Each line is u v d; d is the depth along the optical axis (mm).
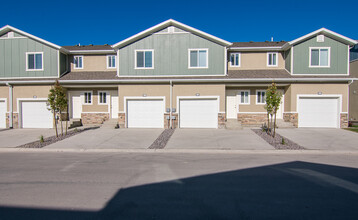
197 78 14844
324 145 10000
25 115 16078
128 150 9477
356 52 20984
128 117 15438
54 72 16469
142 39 15641
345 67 15086
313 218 3727
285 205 4195
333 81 14688
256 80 14695
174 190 4949
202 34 15266
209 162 7441
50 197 4605
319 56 15195
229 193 4766
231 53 17250
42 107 15984
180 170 6488
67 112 16969
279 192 4809
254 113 16453
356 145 9977
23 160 7820
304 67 15281
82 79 15492
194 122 15234
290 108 15031
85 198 4543
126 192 4848
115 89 17219
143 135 12484
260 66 17125
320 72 15188
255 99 16531
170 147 9836
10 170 6547
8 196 4668
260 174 6066
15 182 5520
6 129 15383
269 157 8188
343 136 11898
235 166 6910
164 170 6496
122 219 3715
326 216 3789
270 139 11281
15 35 16594
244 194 4711
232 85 15062
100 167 6844
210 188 5059
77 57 18141
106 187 5141
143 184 5336
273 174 6062
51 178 5805
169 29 15523
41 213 3934
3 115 16172
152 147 9875
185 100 15242
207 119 15156
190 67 15492
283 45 16203
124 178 5785
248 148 9578
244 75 15492
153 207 4137
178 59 15508
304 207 4113
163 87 15164
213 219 3707
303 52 15289
